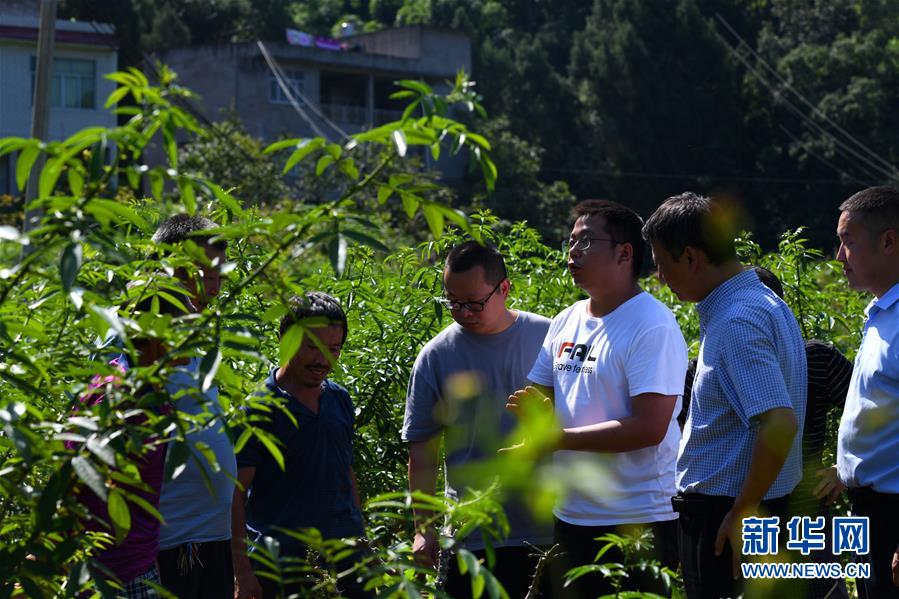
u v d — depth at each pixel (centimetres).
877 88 4628
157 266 290
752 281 362
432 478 441
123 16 4375
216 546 388
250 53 4091
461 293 427
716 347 355
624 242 396
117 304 304
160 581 365
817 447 409
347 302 526
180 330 232
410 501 231
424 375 442
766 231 4603
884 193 386
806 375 364
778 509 363
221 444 379
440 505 230
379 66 4366
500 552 418
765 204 4659
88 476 209
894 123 4628
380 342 527
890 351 373
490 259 431
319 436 405
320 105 4244
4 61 3194
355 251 536
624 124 4672
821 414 409
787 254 642
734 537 342
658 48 4819
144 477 322
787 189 4628
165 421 228
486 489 226
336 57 4244
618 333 392
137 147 213
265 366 469
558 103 4759
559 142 4703
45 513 214
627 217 399
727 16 5619
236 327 301
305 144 217
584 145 4766
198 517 382
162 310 323
